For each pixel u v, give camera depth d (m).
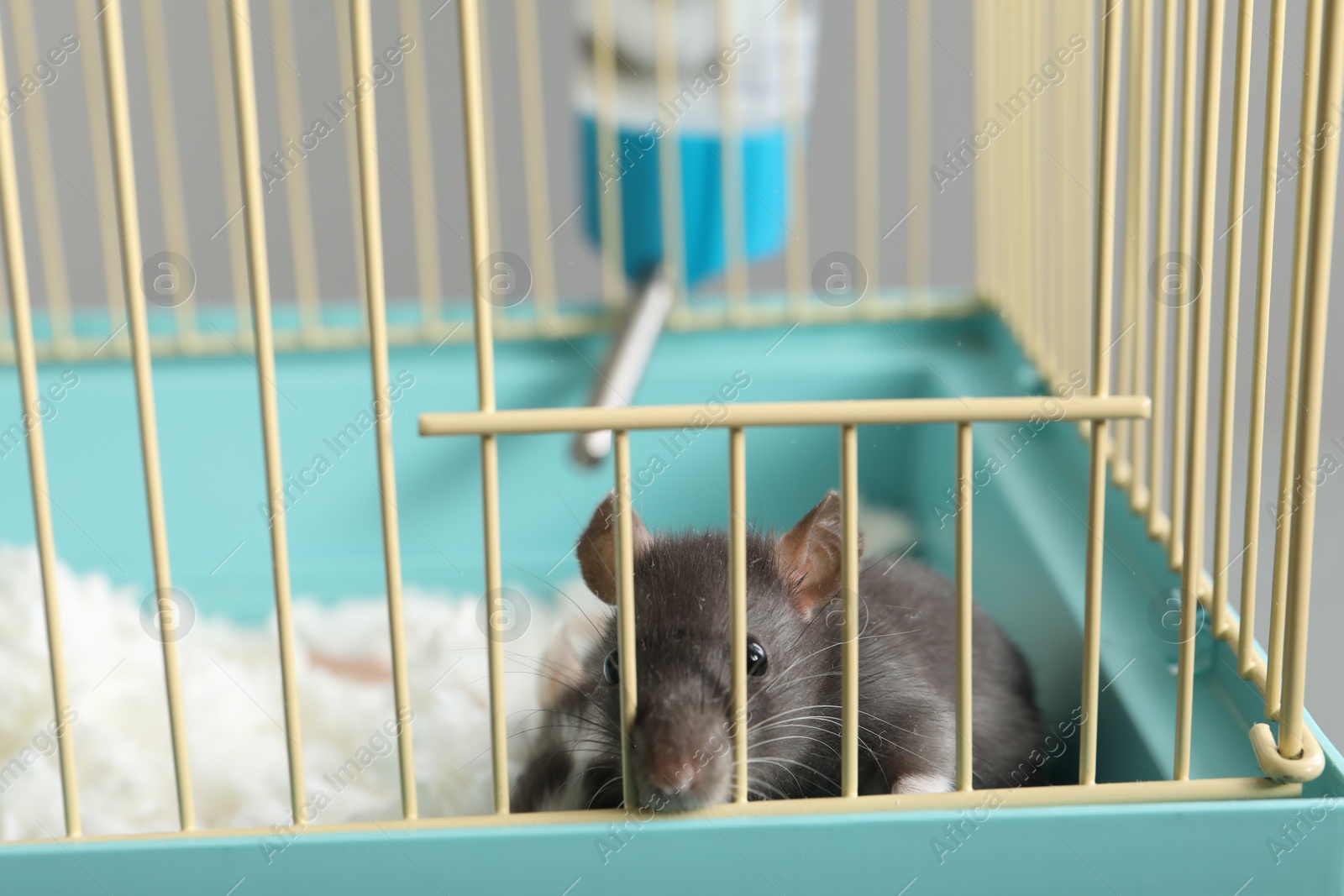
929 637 0.42
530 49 0.57
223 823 0.41
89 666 0.46
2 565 0.49
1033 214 0.53
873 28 0.71
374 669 0.49
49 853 0.32
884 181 0.75
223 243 0.74
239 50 0.30
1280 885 0.33
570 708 0.42
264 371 0.31
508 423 0.31
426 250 0.57
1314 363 0.32
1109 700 0.40
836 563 0.39
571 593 0.52
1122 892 0.33
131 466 0.54
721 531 0.41
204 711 0.45
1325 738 0.34
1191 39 0.38
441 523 0.56
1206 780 0.33
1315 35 0.32
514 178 0.74
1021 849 0.32
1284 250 0.64
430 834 0.32
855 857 0.32
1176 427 0.41
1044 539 0.46
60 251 0.57
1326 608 0.58
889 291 0.62
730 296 0.59
